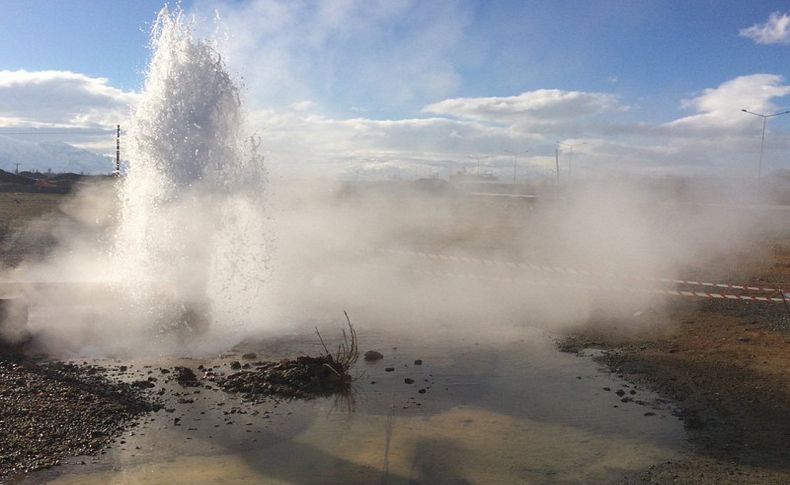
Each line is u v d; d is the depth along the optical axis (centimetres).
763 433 669
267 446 650
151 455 623
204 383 821
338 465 611
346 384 837
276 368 852
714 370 870
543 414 738
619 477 583
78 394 757
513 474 593
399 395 801
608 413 737
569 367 909
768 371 856
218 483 573
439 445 655
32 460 600
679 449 639
